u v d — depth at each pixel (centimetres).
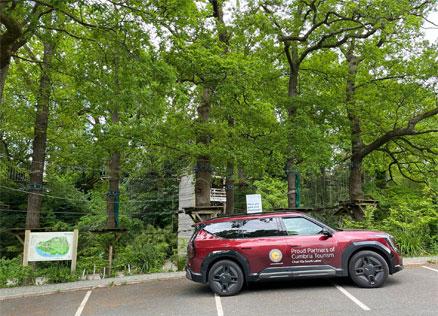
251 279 753
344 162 2241
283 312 615
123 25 982
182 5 994
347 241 770
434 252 1288
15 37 833
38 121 1675
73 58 1533
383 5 1484
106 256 1477
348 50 2033
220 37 1628
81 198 2916
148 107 957
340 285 791
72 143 2120
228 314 622
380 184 2591
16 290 962
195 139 1496
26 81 1625
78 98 1280
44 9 1004
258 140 1609
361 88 1834
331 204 2017
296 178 1653
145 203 3064
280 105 1686
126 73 985
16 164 2017
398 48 1686
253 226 789
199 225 808
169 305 714
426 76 1588
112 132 1315
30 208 1612
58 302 811
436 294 682
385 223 1534
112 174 1808
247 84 1319
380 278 752
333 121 1748
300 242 766
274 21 1544
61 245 1177
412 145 1839
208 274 767
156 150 1877
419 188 2214
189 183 2834
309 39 1739
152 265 1288
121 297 829
